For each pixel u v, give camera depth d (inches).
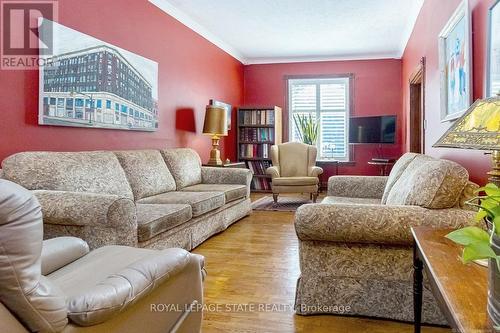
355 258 78.7
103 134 139.3
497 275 32.5
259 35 235.1
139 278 47.4
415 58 193.2
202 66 224.1
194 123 215.3
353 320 79.0
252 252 127.8
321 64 291.6
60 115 118.0
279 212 200.2
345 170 288.0
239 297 90.7
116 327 44.8
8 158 96.7
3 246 31.6
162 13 178.5
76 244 66.1
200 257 65.9
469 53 94.0
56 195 86.2
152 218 101.4
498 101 51.0
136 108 156.6
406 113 244.7
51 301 36.1
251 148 275.9
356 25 213.6
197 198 133.7
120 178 125.5
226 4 182.1
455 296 38.6
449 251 52.7
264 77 300.0
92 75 131.0
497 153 56.1
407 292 77.1
